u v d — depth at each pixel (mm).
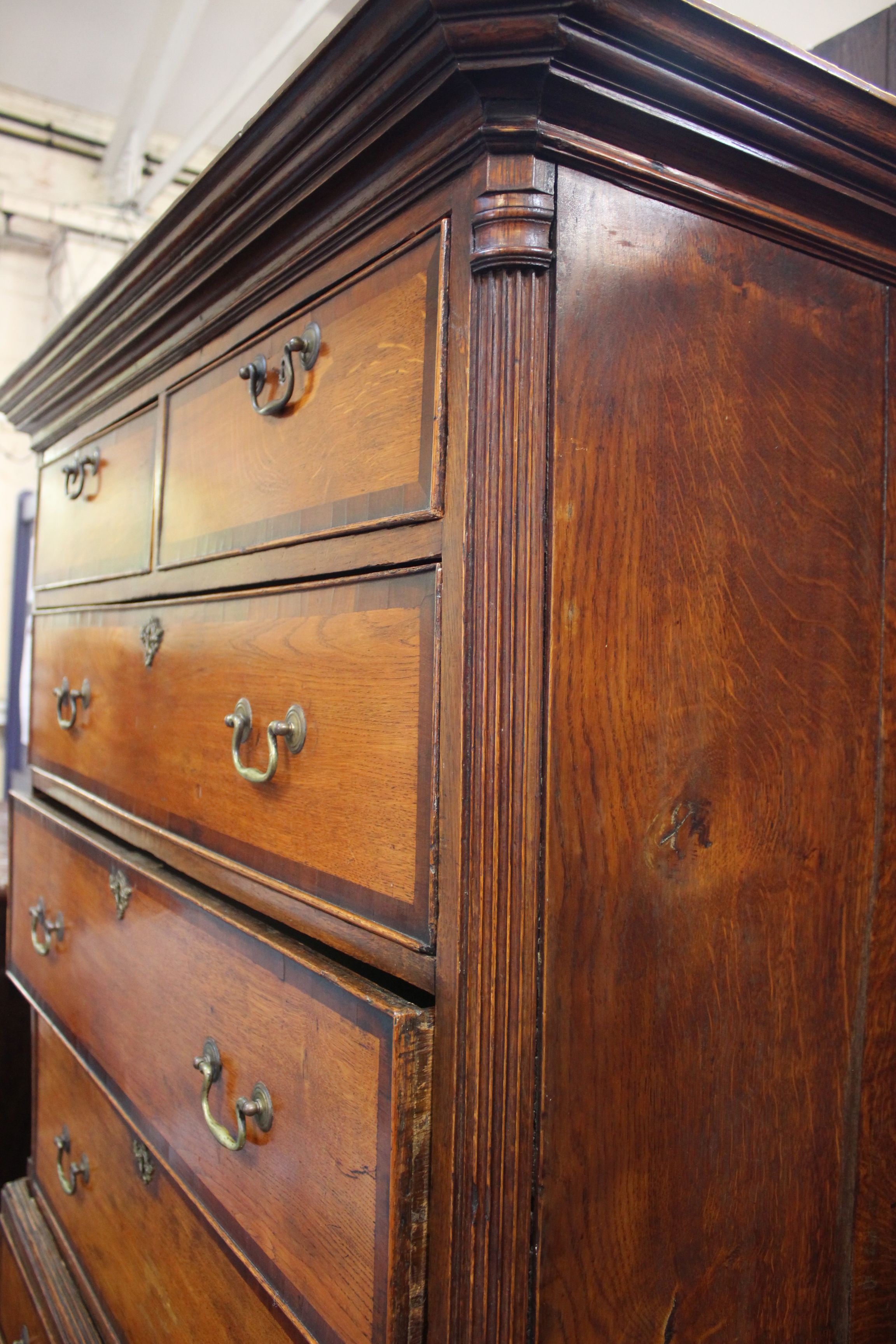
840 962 628
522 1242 467
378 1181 494
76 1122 1080
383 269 553
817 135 531
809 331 599
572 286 483
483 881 466
